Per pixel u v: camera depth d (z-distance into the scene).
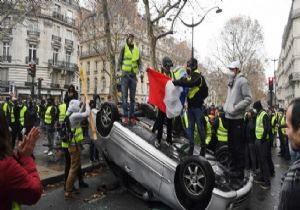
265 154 8.60
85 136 10.06
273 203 7.17
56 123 10.98
